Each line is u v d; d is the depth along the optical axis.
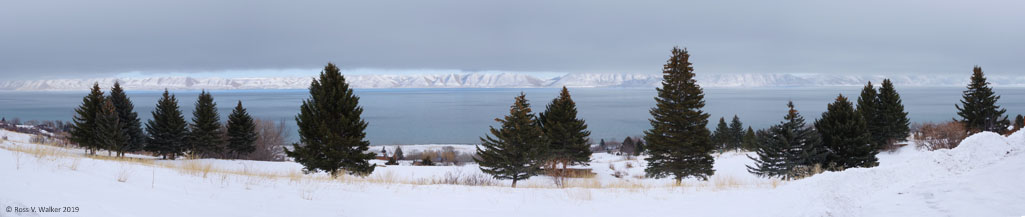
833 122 38.44
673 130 40.50
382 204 10.29
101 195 6.98
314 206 9.34
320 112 29.00
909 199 7.76
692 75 40.78
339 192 11.20
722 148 93.94
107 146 53.97
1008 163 8.63
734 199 10.43
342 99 29.00
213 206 7.93
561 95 49.72
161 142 60.03
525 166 38.97
